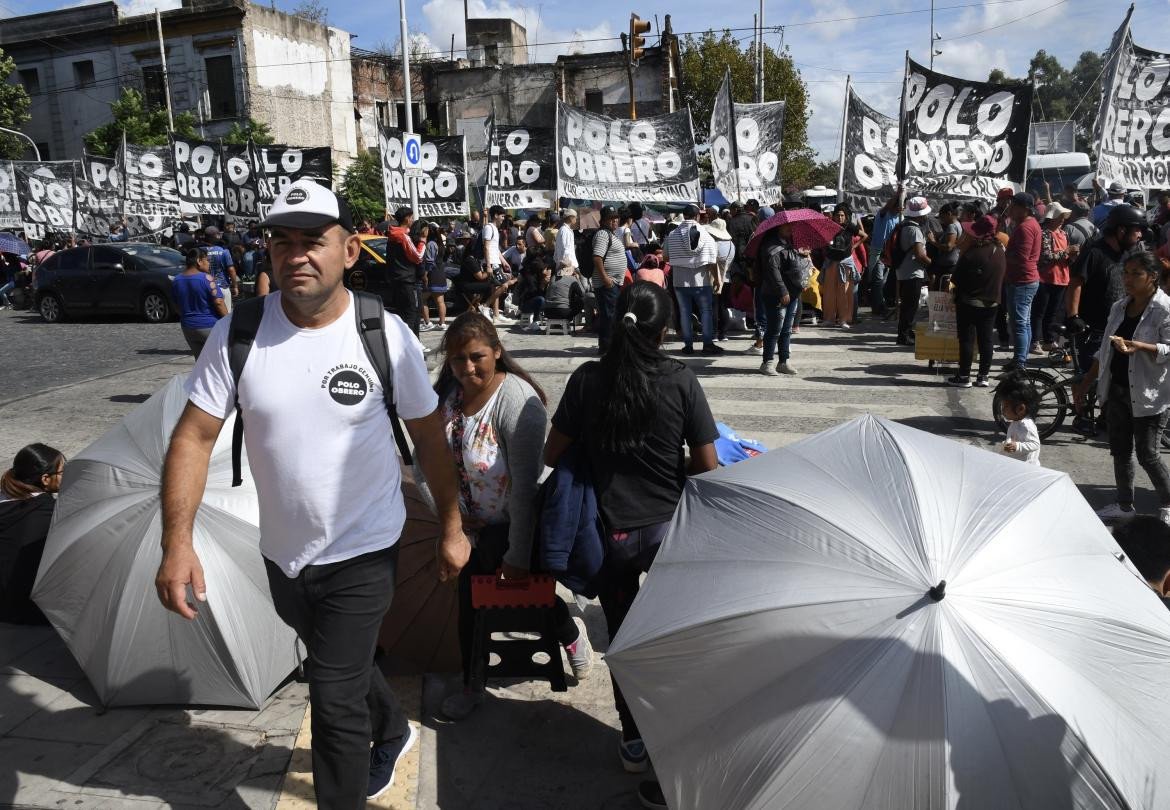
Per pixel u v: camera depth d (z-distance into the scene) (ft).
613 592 10.55
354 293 8.25
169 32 119.14
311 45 127.13
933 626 6.68
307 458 7.83
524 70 119.85
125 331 51.11
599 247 33.35
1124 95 40.70
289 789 10.12
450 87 122.62
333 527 7.98
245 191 62.64
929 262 37.11
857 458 8.70
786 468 8.83
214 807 9.85
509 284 47.44
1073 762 6.17
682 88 142.92
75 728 11.28
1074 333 25.16
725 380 31.40
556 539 10.07
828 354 36.27
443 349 10.88
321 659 8.18
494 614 11.19
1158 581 10.57
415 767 10.61
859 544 7.45
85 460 12.15
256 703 11.54
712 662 7.36
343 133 134.10
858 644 6.77
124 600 11.28
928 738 6.27
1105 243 24.40
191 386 7.91
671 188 47.85
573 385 10.18
